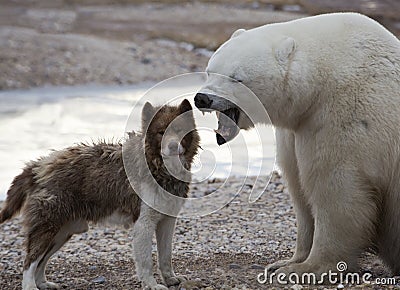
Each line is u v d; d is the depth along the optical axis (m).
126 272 10.97
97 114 26.08
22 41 38.91
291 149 10.36
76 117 25.55
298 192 10.54
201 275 10.23
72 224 9.90
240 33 9.92
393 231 9.85
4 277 10.98
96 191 9.55
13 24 49.22
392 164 9.43
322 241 9.79
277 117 9.67
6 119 25.25
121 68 35.41
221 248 12.32
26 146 21.16
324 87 9.40
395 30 37.16
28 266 9.53
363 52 9.48
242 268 10.71
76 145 10.01
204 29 46.22
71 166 9.65
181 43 41.81
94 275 10.85
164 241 9.62
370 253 11.12
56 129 23.53
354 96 9.33
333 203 9.58
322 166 9.54
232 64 9.32
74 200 9.64
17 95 30.34
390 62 9.50
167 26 48.28
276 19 45.56
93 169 9.58
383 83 9.38
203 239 12.97
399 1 47.69
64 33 44.59
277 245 12.42
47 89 31.91
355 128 9.32
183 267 10.90
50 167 9.70
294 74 9.30
